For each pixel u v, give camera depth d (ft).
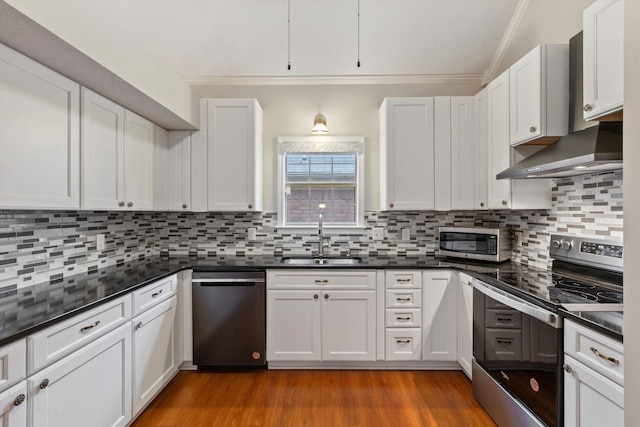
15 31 4.12
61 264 6.40
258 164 9.19
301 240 9.74
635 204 2.43
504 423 5.63
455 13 7.82
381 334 7.82
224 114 8.79
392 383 7.41
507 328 5.59
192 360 7.82
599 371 3.74
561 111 6.03
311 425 6.02
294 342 7.87
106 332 5.09
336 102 9.81
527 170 5.73
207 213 9.77
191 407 6.53
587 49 4.88
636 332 2.43
